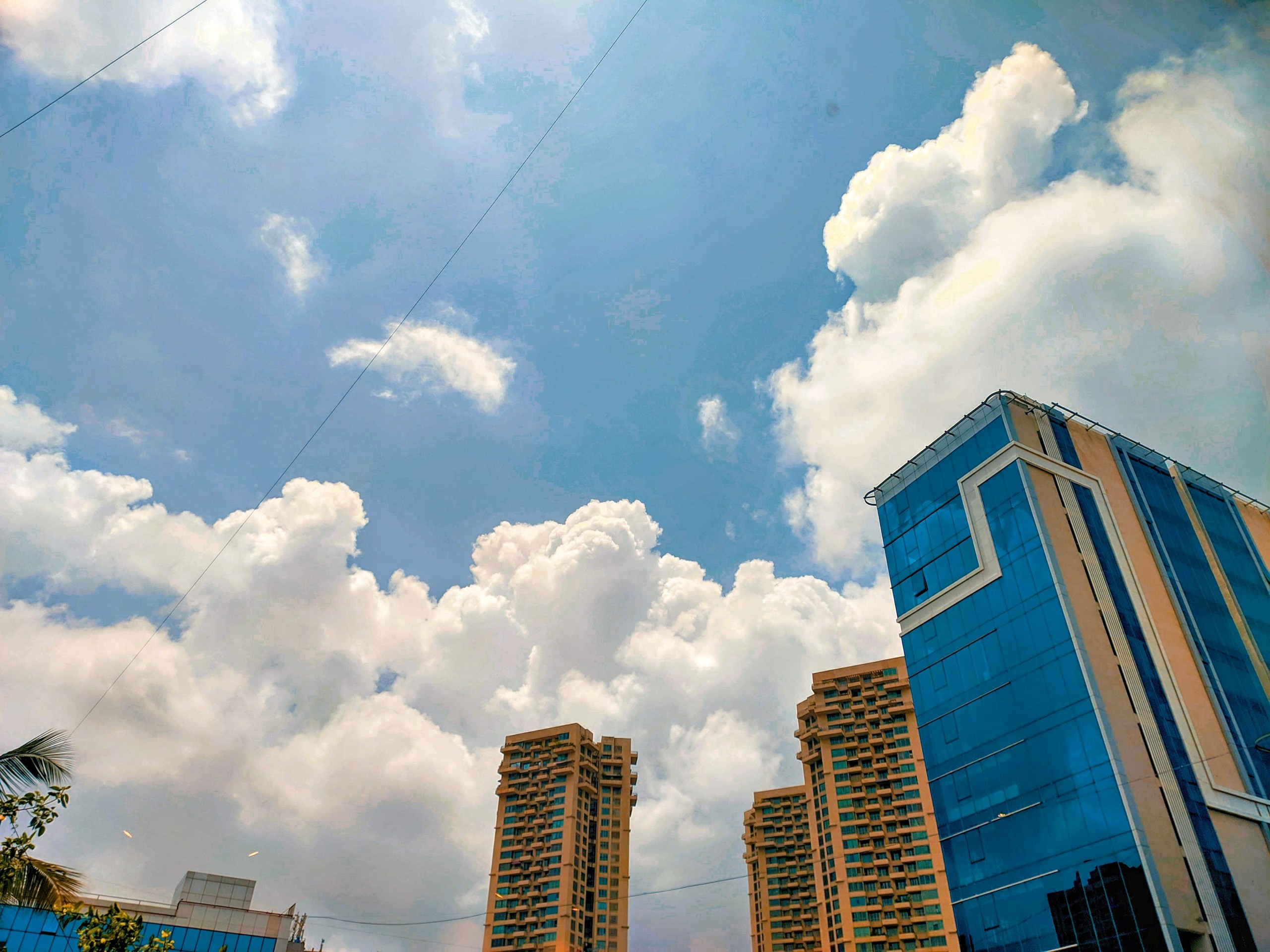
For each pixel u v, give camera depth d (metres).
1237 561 63.25
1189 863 42.44
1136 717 47.25
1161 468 65.69
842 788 116.69
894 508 67.19
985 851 49.50
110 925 28.66
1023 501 55.97
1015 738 50.22
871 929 104.69
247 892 84.81
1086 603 51.41
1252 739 50.84
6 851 17.34
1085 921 42.69
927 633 59.53
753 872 145.88
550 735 146.38
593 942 129.75
